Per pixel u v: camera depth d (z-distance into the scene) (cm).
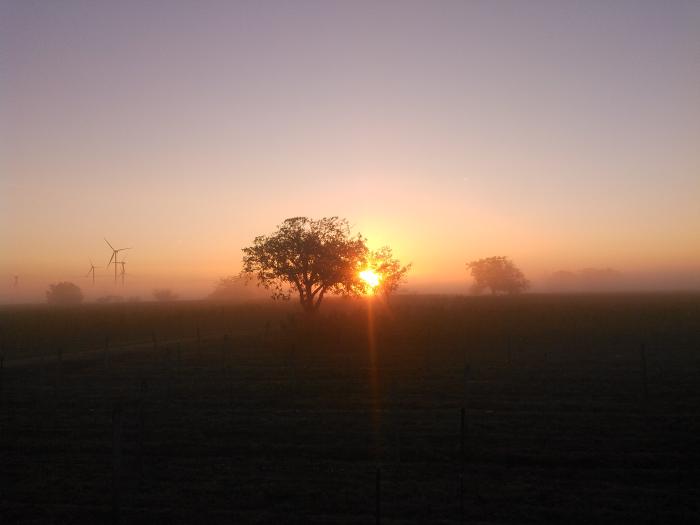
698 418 1797
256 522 1084
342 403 2122
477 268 17650
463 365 2975
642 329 4769
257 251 5444
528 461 1421
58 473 1374
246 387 2455
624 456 1427
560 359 3134
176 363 3228
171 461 1459
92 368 3125
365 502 1166
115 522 1069
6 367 3173
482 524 1062
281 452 1518
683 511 1105
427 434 1656
